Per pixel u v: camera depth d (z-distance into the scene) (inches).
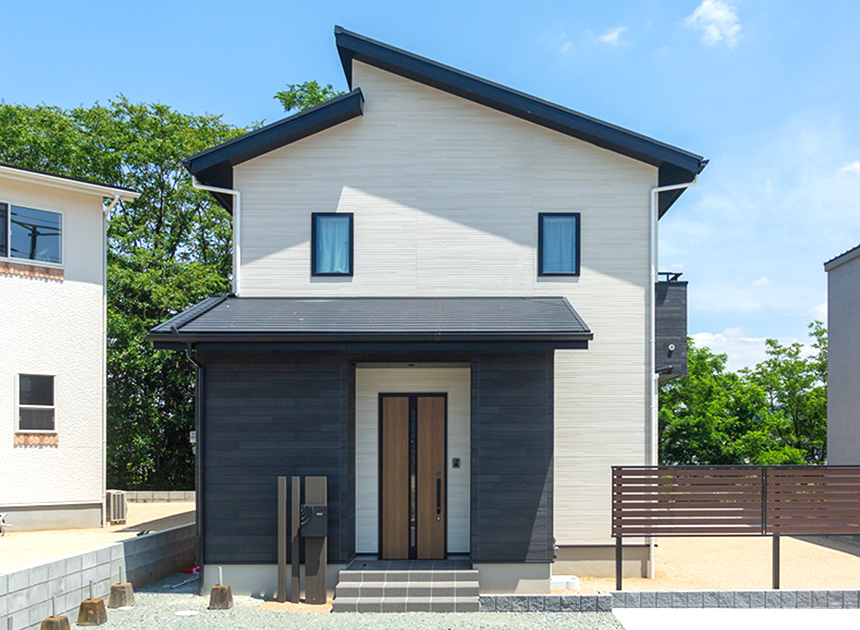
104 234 472.4
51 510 432.5
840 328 531.8
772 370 940.0
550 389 320.8
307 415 322.7
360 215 388.8
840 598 302.7
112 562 308.5
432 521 350.3
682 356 385.1
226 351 324.2
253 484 320.2
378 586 302.7
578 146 389.7
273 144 385.7
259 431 322.3
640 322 381.4
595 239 386.0
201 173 400.8
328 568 314.8
